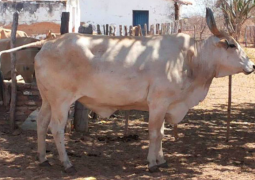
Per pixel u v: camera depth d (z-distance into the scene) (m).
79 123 8.24
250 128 8.87
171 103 6.34
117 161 6.84
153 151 6.36
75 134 8.09
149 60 6.22
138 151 7.31
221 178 6.16
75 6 22.03
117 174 6.28
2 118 8.28
